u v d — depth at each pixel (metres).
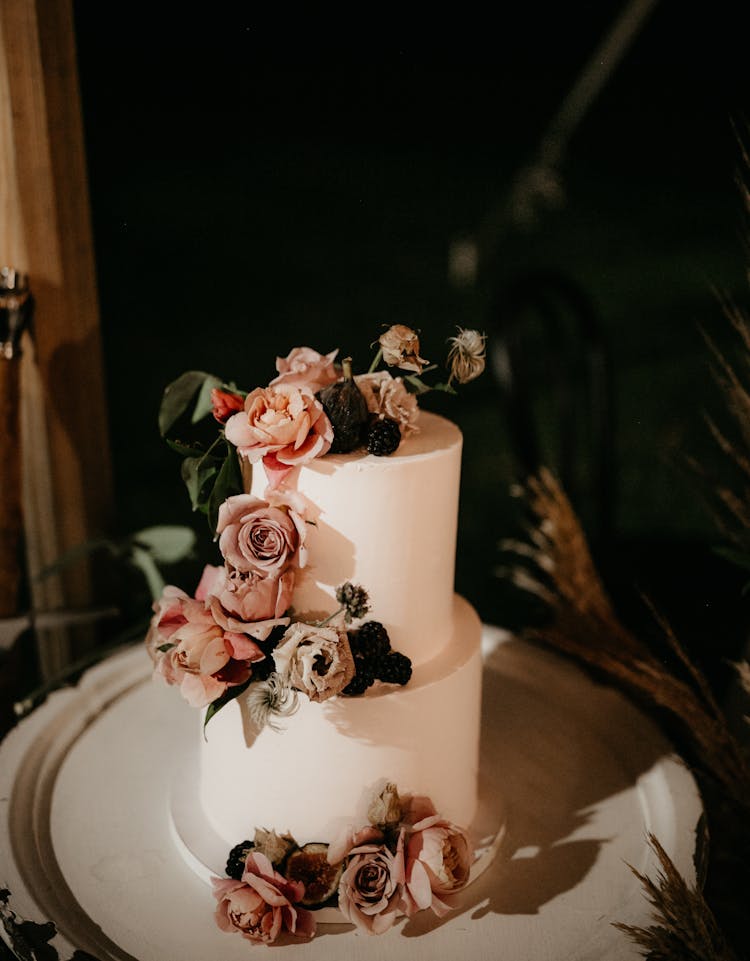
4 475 1.43
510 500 3.23
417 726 1.04
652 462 3.22
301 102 5.88
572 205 5.54
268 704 1.01
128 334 4.25
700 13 5.90
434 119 6.16
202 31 5.58
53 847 1.16
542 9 6.00
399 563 1.02
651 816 1.21
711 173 6.05
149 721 1.41
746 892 1.23
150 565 1.54
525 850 1.17
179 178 5.66
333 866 1.04
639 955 0.99
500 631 1.63
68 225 1.45
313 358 1.08
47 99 1.37
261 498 1.02
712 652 1.64
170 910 1.07
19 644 1.55
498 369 1.85
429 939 1.03
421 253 5.12
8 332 1.39
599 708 1.44
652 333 4.32
